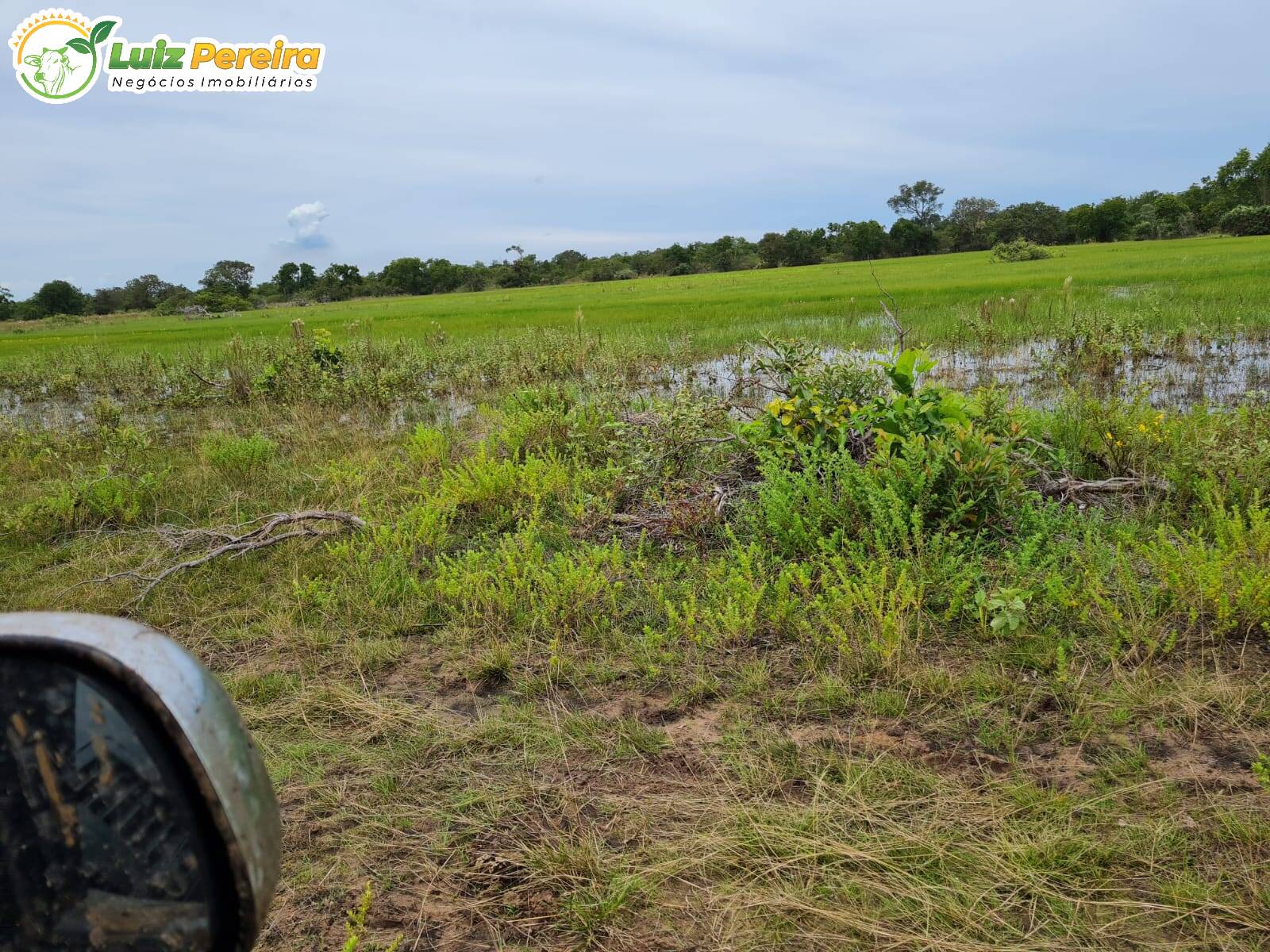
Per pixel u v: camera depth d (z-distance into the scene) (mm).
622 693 3432
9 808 687
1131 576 3684
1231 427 5688
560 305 36969
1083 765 2766
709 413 6363
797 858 2400
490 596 4125
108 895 704
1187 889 2189
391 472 7055
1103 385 9734
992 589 3938
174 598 4738
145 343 25406
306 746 3164
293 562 5062
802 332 15922
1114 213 92000
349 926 2271
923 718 3086
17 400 14445
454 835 2613
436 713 3367
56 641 700
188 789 712
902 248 102375
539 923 2266
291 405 10969
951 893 2258
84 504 6398
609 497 5676
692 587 4273
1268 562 3885
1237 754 2764
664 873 2385
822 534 4613
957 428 4902
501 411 9273
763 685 3354
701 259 101938
